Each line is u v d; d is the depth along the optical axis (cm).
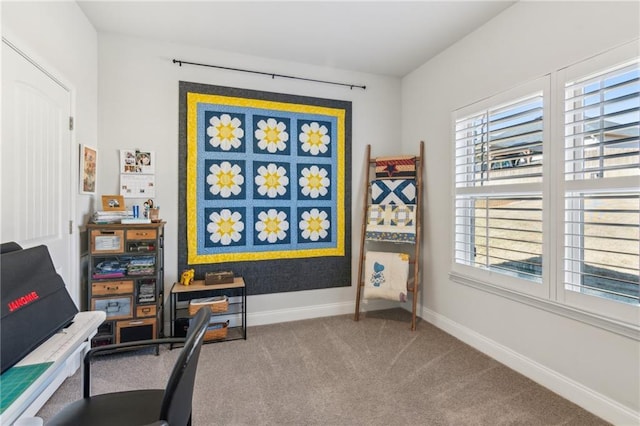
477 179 258
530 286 214
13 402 83
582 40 183
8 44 155
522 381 212
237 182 304
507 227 234
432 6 231
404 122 357
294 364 234
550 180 201
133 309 246
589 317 180
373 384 208
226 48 296
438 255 307
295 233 325
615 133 170
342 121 340
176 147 288
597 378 178
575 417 176
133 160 275
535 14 210
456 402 189
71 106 220
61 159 207
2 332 96
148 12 239
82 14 237
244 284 279
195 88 290
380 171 339
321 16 244
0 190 151
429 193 319
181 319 267
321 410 181
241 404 186
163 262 284
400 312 349
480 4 228
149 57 279
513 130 226
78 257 231
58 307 124
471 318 267
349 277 346
